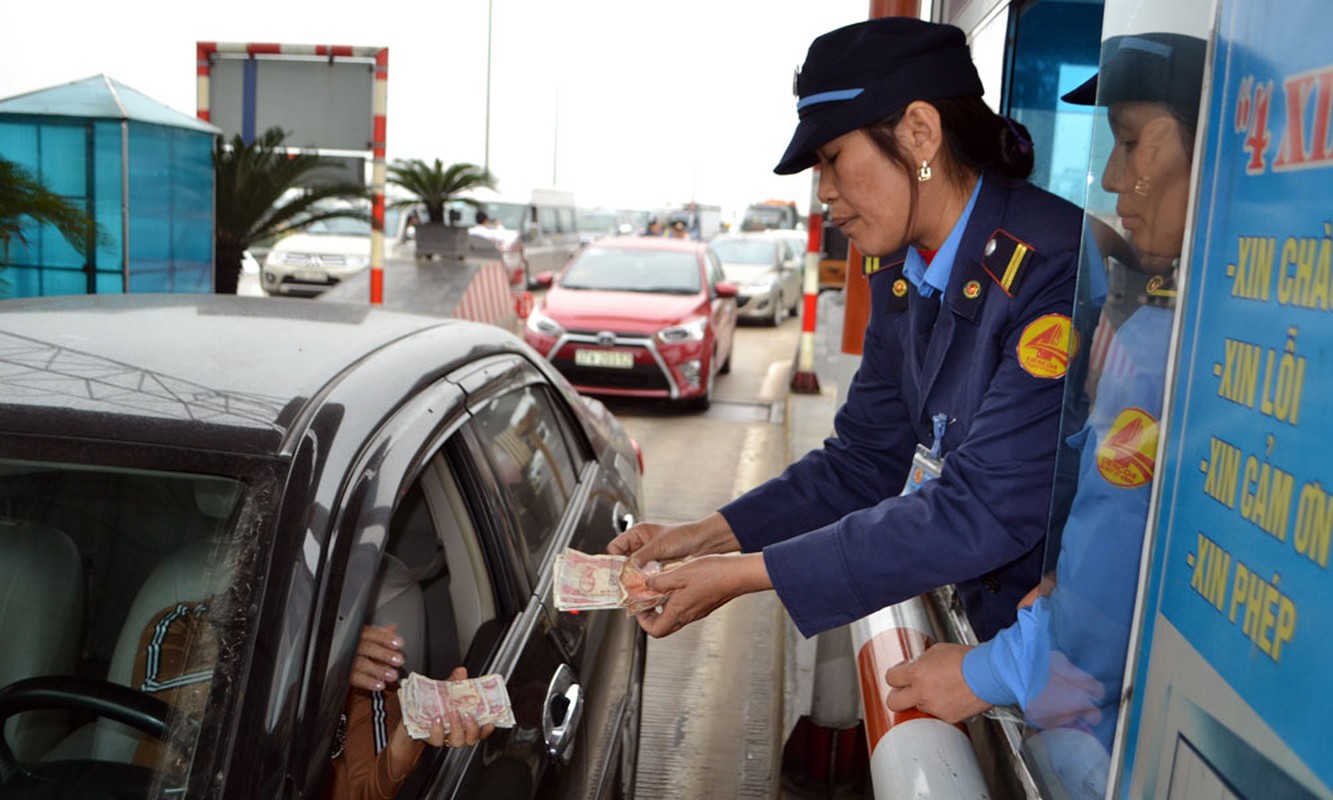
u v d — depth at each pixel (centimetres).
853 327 507
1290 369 70
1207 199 84
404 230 1553
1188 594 84
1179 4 91
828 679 317
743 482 721
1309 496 66
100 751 128
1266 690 71
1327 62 66
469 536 194
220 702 124
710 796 339
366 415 157
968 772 144
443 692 151
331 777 154
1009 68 283
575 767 198
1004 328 152
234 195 973
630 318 922
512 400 237
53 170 669
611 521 274
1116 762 99
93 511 139
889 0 478
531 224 1947
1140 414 97
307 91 971
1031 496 146
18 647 135
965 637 184
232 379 157
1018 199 156
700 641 460
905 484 192
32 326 173
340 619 134
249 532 134
